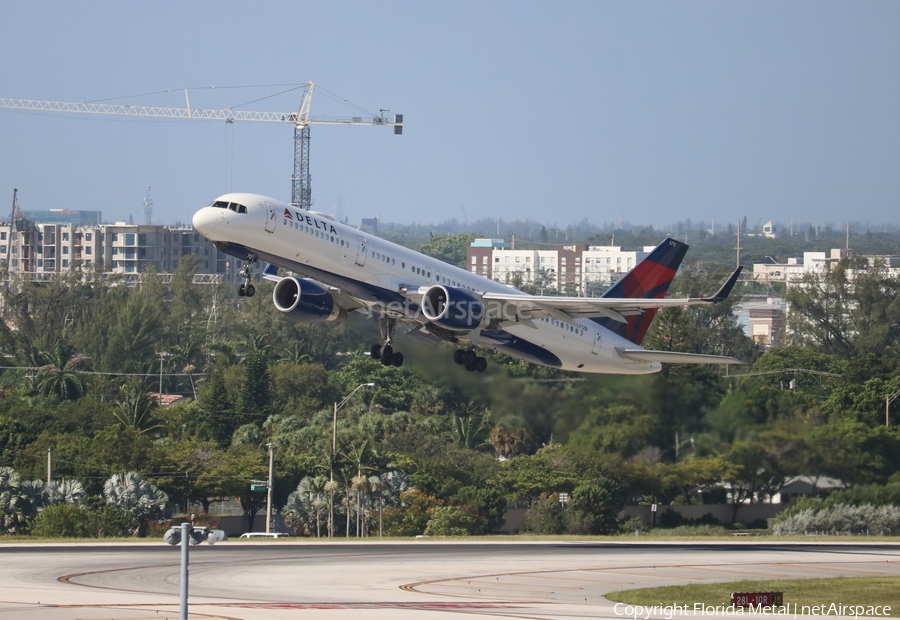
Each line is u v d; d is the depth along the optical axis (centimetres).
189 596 10431
